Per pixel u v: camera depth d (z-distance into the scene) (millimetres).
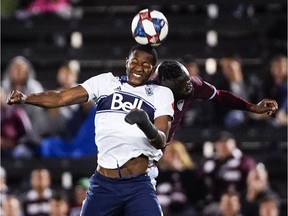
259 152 30062
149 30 16406
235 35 32531
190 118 29188
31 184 28000
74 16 33719
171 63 17016
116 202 16000
